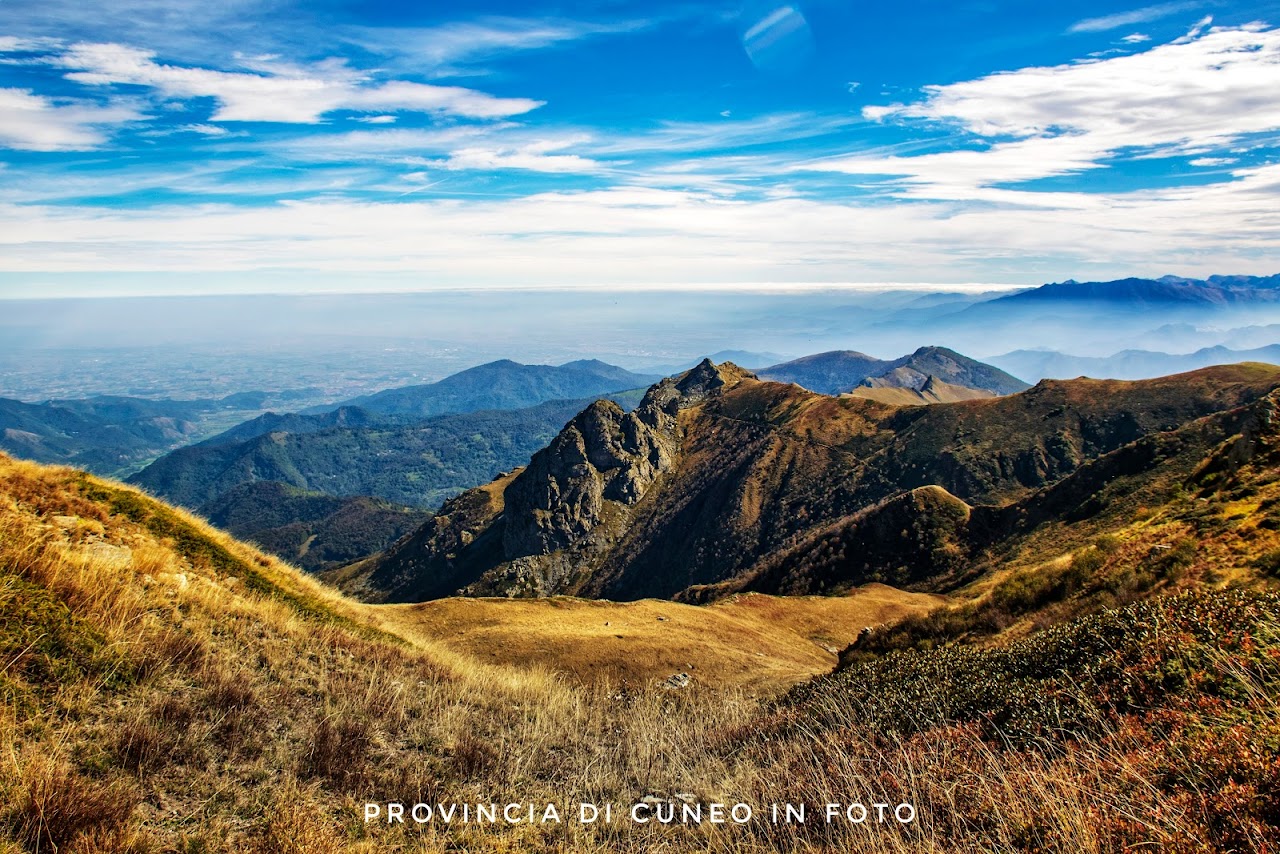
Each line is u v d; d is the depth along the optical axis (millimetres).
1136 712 7691
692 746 12695
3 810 5695
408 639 19125
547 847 8000
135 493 16984
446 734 10938
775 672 34125
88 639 8617
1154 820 5383
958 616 19453
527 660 32719
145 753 7277
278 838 6590
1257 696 6551
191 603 11898
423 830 7781
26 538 10172
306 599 17312
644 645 36500
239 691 9516
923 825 6719
